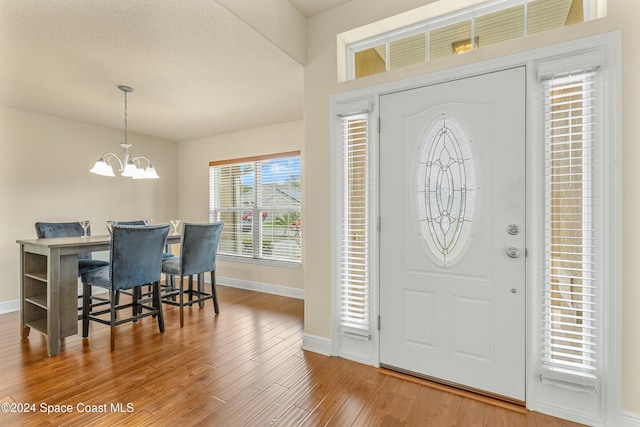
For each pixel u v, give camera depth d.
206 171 5.04
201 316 3.42
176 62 2.51
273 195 4.42
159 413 1.77
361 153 2.38
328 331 2.48
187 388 2.02
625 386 1.60
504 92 1.87
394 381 2.11
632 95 1.59
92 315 3.09
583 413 1.68
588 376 1.65
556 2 1.92
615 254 1.61
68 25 2.00
